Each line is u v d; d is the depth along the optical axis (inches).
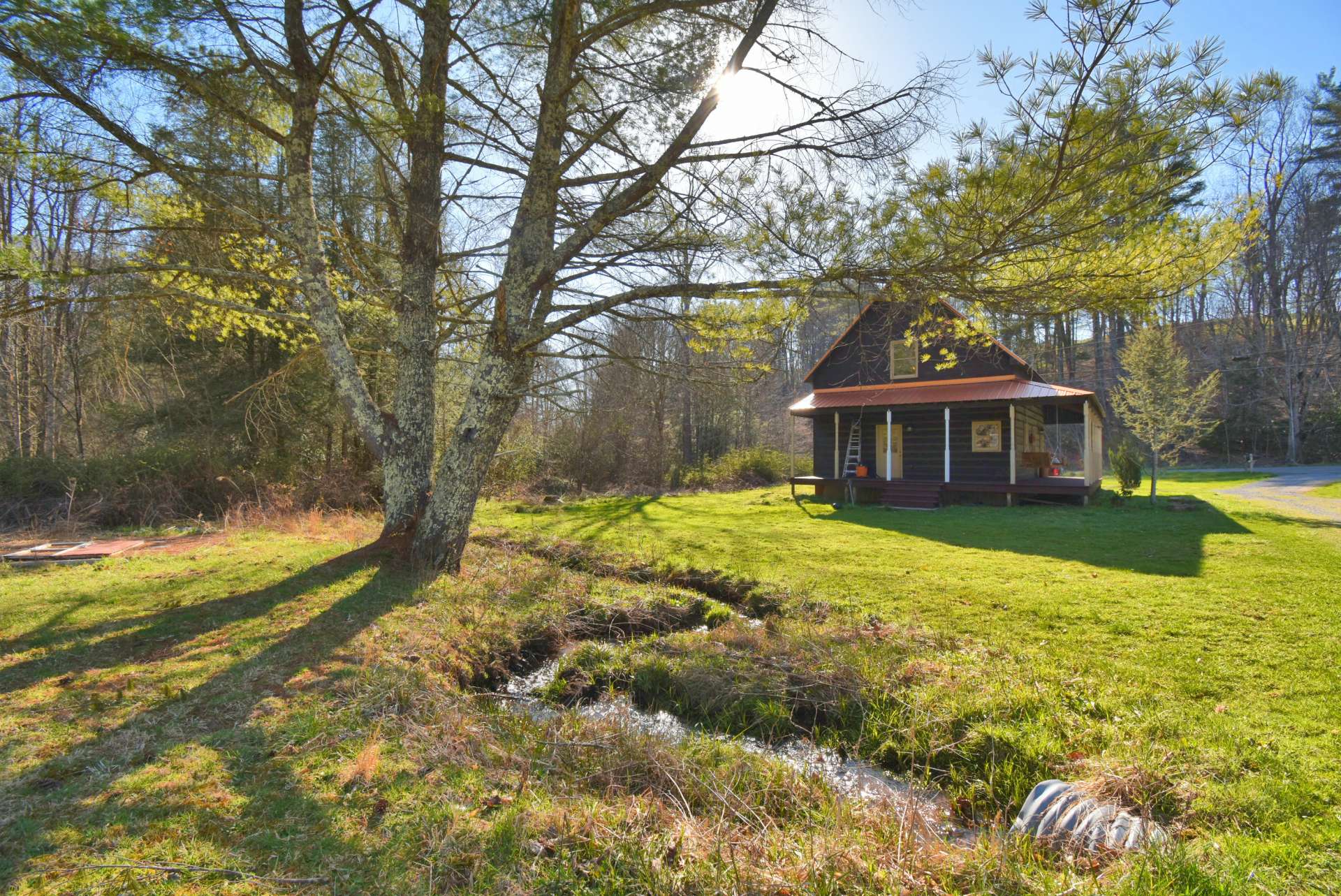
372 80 304.2
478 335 323.0
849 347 793.6
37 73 187.3
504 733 157.9
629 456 956.0
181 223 294.8
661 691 201.3
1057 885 100.4
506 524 503.8
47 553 310.3
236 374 566.6
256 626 207.5
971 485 660.7
